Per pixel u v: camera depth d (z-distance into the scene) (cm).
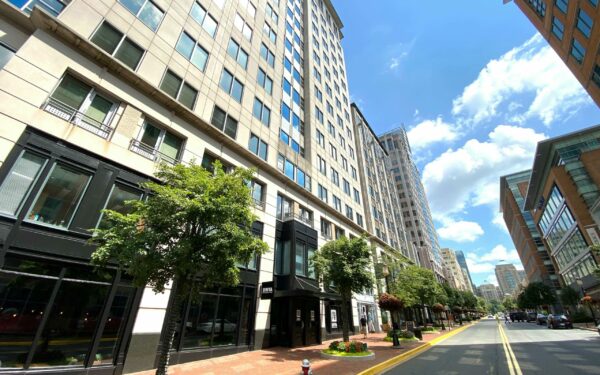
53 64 1003
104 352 912
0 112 836
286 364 1102
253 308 1552
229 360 1191
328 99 3688
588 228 3962
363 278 1491
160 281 759
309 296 1759
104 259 712
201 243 772
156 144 1312
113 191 1071
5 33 955
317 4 4506
